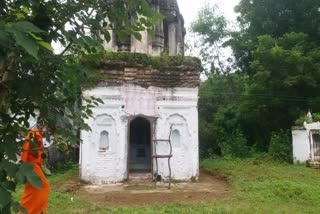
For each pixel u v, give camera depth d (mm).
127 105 14172
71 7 2867
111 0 3127
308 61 21203
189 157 14320
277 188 11125
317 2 24031
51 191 10375
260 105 22453
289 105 22406
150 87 14445
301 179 13086
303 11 24312
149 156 16719
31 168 2145
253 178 13297
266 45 22453
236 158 19906
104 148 13914
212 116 27188
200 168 17828
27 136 3146
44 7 2695
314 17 24266
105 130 14008
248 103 22688
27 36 2016
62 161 18109
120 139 13977
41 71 2857
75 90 3373
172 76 14609
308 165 17844
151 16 3074
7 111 2918
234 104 25453
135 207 9078
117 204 9773
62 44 2838
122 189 12344
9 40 2043
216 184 13469
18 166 2139
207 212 8453
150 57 14625
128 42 15953
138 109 14234
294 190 10789
